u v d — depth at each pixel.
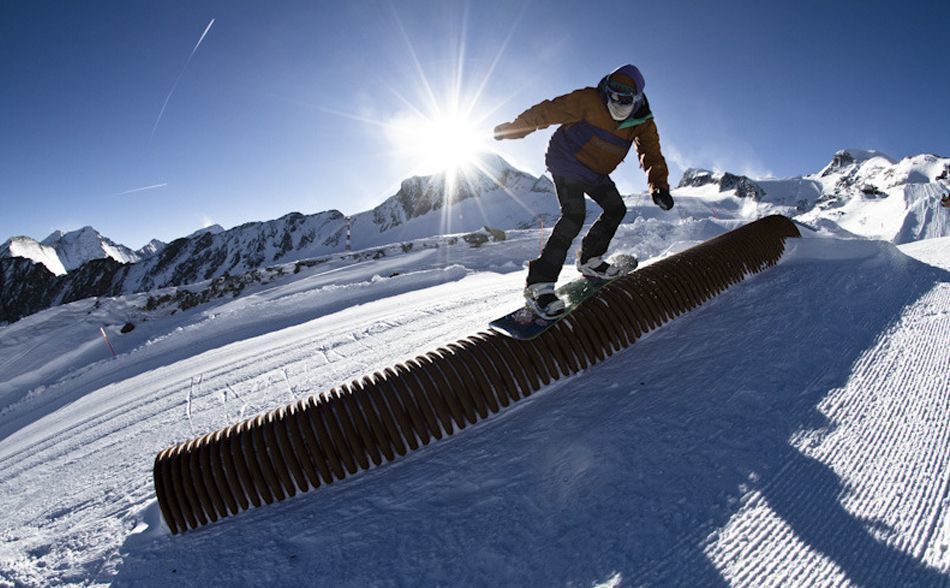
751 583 1.91
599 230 3.86
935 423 2.58
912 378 2.97
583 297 3.83
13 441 7.54
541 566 2.15
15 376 14.74
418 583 2.21
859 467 2.38
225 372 7.61
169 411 6.29
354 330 8.48
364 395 3.17
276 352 8.17
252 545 2.70
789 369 3.17
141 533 3.10
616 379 3.43
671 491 2.38
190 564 2.69
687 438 2.70
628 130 3.55
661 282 4.11
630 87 3.31
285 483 2.99
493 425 3.29
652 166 3.91
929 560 1.89
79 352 15.09
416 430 3.17
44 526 3.75
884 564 1.91
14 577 3.05
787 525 2.12
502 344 3.49
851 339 3.47
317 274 20.31
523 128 3.44
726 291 4.44
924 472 2.29
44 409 9.49
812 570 1.93
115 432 5.98
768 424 2.71
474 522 2.49
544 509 2.46
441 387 3.25
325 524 2.73
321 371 6.49
